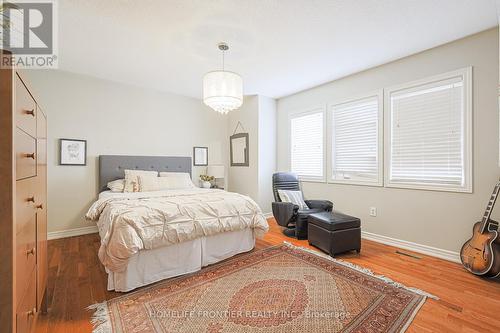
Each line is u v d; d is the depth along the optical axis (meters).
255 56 2.96
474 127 2.48
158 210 2.13
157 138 4.32
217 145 5.12
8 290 0.82
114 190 3.38
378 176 3.26
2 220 0.81
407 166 3.01
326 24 2.29
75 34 2.44
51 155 3.36
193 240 2.31
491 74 2.38
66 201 3.46
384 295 1.89
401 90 3.04
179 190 3.55
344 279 2.16
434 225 2.75
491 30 2.37
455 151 2.63
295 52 2.86
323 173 4.01
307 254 2.77
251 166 4.73
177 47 2.73
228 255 2.64
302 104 4.39
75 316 1.63
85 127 3.62
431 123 2.80
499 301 1.81
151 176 3.63
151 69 3.37
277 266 2.44
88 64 3.21
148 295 1.89
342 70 3.41
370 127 3.40
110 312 1.67
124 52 2.85
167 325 1.54
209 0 1.94
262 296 1.88
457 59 2.59
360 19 2.21
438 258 2.67
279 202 3.65
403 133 3.04
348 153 3.68
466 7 2.04
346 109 3.69
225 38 2.54
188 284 2.06
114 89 3.87
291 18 2.19
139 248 1.89
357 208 3.53
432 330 1.50
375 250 2.92
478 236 2.27
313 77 3.68
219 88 2.49
